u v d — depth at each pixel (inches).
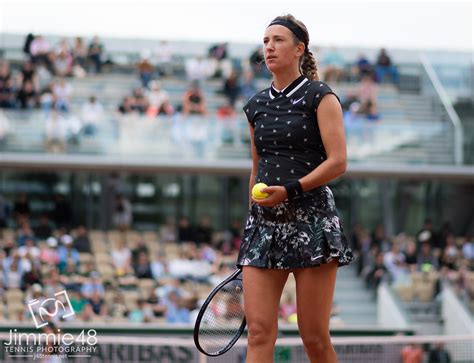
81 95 1573.6
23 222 1435.8
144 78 1598.2
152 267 1310.3
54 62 1567.4
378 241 1486.2
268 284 334.6
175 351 820.6
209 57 1658.5
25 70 1501.0
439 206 1771.7
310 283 331.9
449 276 1354.6
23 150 1467.8
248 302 335.6
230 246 1471.5
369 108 1542.8
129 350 816.3
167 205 1717.5
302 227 331.3
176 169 1524.4
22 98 1489.9
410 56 1660.9
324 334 335.9
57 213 1668.3
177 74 1652.3
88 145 1480.1
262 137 337.7
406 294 1339.8
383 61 1643.7
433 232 1551.4
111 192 1689.2
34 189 1665.8
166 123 1493.6
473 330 1251.2
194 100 1526.8
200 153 1502.2
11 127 1466.5
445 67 1638.8
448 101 1588.3
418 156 1545.3
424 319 1305.4
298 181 325.4
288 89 335.9
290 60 335.0
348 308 1352.1
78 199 1678.2
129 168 1519.4
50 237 1472.7
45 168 1525.6
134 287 1259.8
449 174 1551.4
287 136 332.5
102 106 1568.7
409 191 1766.7
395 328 1046.4
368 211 1758.1
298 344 800.3
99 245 1432.1
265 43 338.6
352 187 1754.4
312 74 346.3
